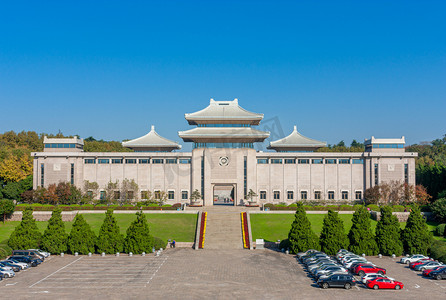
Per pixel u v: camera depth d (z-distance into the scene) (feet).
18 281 179.52
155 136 422.00
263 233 272.72
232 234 269.85
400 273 196.03
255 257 227.20
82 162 397.60
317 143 414.00
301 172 402.11
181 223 294.87
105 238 233.55
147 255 231.91
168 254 234.38
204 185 385.91
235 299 155.43
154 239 246.06
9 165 452.76
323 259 202.80
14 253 215.51
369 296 160.86
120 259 222.28
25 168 484.33
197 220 301.63
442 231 275.39
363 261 201.26
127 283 176.04
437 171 389.19
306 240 231.30
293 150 422.41
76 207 326.03
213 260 219.41
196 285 173.17
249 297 157.99
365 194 378.73
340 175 400.67
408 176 393.50
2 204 299.17
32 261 206.59
